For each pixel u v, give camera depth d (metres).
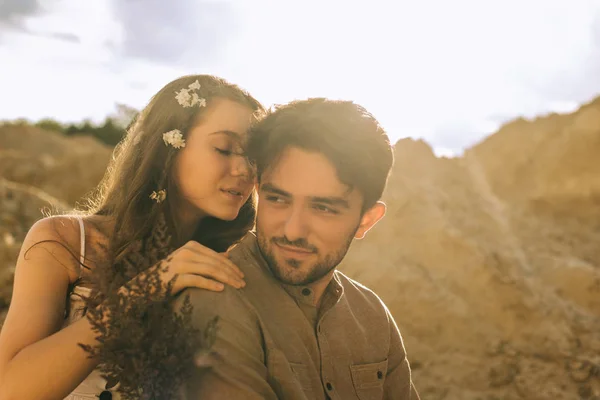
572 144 10.67
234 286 1.77
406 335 5.27
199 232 2.59
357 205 1.79
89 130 40.31
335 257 1.78
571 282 6.23
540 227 8.11
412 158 7.11
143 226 2.33
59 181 17.62
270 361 1.72
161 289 1.71
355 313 2.02
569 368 5.08
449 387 4.86
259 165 1.82
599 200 9.80
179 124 2.38
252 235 1.98
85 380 2.20
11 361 1.88
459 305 5.44
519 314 5.48
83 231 2.27
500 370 5.02
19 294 2.12
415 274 5.55
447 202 6.59
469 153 11.37
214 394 1.62
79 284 2.21
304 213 1.74
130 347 1.65
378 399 1.96
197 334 1.66
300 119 1.74
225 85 2.49
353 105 1.82
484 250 5.90
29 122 39.06
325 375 1.85
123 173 2.41
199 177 2.38
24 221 7.66
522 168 10.82
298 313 1.82
